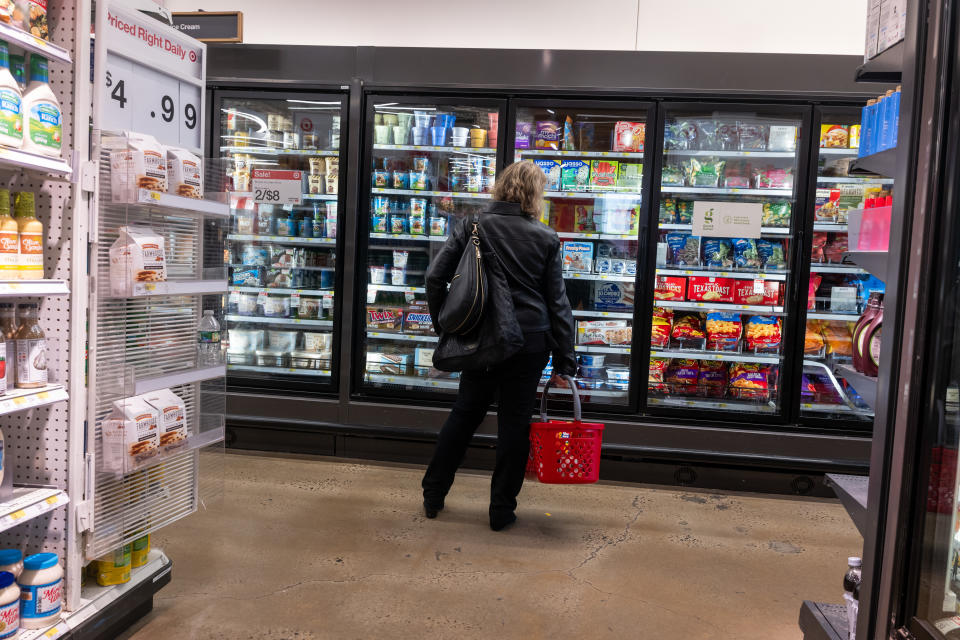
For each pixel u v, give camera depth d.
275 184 4.16
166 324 2.29
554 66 3.72
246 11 4.54
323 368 4.24
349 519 3.13
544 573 2.67
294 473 3.74
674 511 3.43
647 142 3.71
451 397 3.90
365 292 3.96
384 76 3.83
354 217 3.90
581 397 3.94
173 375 2.20
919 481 1.38
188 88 2.49
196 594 2.40
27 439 1.93
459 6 4.36
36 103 1.76
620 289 4.12
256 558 2.70
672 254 4.06
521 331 2.87
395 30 4.43
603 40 4.27
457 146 4.04
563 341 2.99
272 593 2.42
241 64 3.93
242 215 4.25
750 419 3.73
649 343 3.79
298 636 2.15
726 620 2.37
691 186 3.95
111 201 1.98
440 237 4.13
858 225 2.03
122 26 2.13
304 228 4.26
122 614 2.09
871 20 1.88
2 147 1.61
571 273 3.99
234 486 3.50
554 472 2.98
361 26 4.45
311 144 4.20
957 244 1.31
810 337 3.99
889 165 1.85
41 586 1.81
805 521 3.36
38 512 1.77
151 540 2.82
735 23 4.16
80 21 1.85
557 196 3.95
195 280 2.27
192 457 2.47
